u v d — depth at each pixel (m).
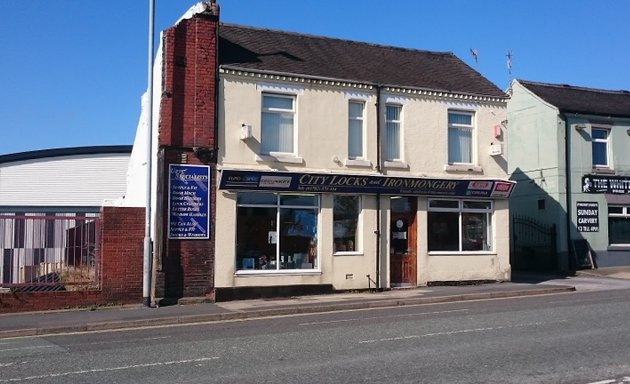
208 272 15.65
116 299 14.80
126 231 15.03
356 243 17.78
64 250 14.76
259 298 16.14
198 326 12.22
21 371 7.93
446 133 18.95
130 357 8.74
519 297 16.44
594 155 24.81
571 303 14.30
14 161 34.03
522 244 25.88
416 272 18.38
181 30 15.87
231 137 16.17
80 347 9.80
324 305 14.46
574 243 23.84
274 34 19.23
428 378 7.09
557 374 7.20
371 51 20.55
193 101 15.78
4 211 33.09
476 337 9.77
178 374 7.55
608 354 8.29
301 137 16.98
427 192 18.44
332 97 17.47
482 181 18.89
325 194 17.20
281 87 16.83
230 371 7.65
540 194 25.00
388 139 18.38
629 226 24.91
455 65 21.56
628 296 15.79
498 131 19.61
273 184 16.36
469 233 19.44
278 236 16.73
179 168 15.52
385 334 10.26
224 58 16.59
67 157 34.47
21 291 14.02
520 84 26.30
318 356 8.49
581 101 25.80
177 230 15.39
